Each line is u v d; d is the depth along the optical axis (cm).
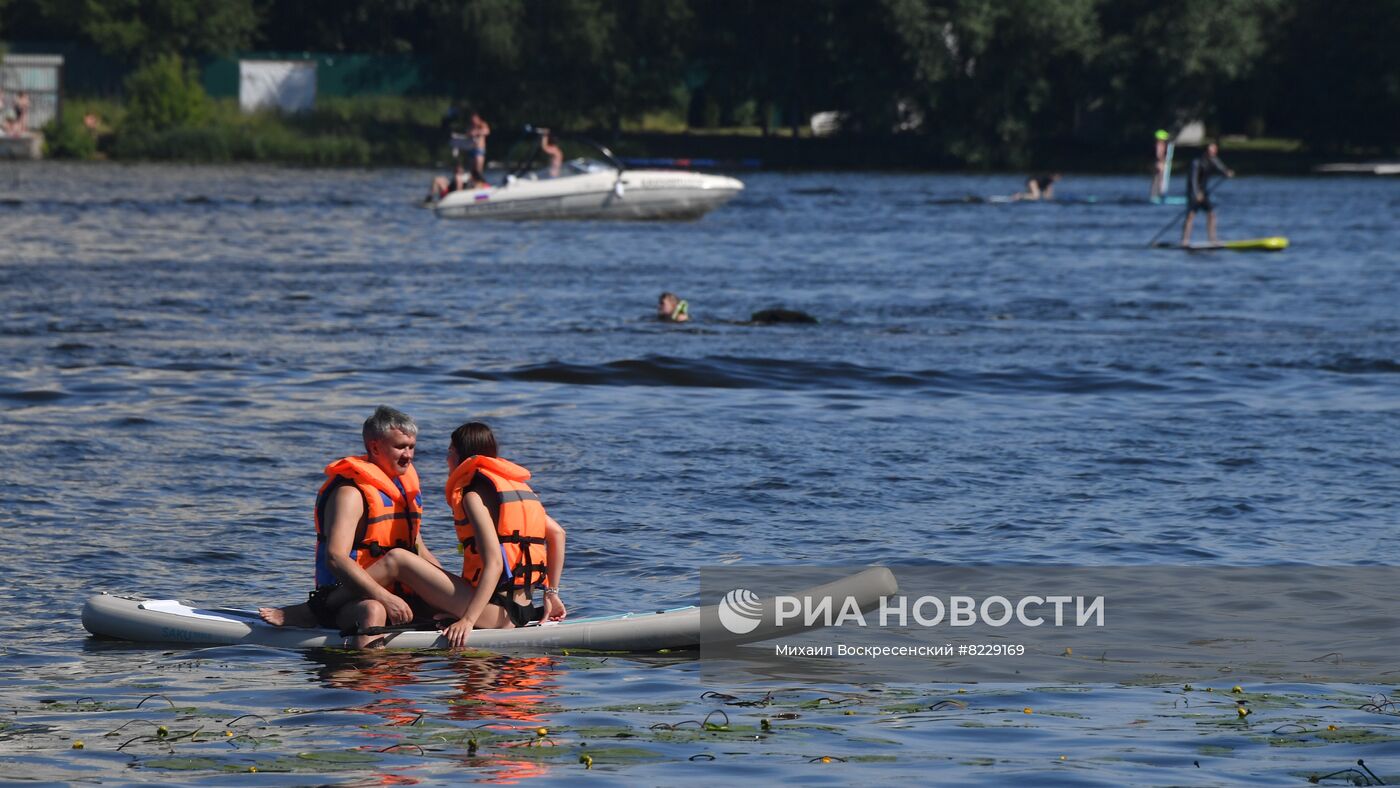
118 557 3359
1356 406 5506
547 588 2905
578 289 9375
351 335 7188
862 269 10819
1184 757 2109
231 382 5778
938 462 4472
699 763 2095
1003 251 12369
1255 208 17725
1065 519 3753
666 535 3588
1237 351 6938
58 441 4631
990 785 2000
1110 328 7794
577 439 4788
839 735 2230
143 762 2091
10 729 2245
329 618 2823
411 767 2078
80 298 8388
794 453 4588
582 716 2339
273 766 2075
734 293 9262
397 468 2844
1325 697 2412
